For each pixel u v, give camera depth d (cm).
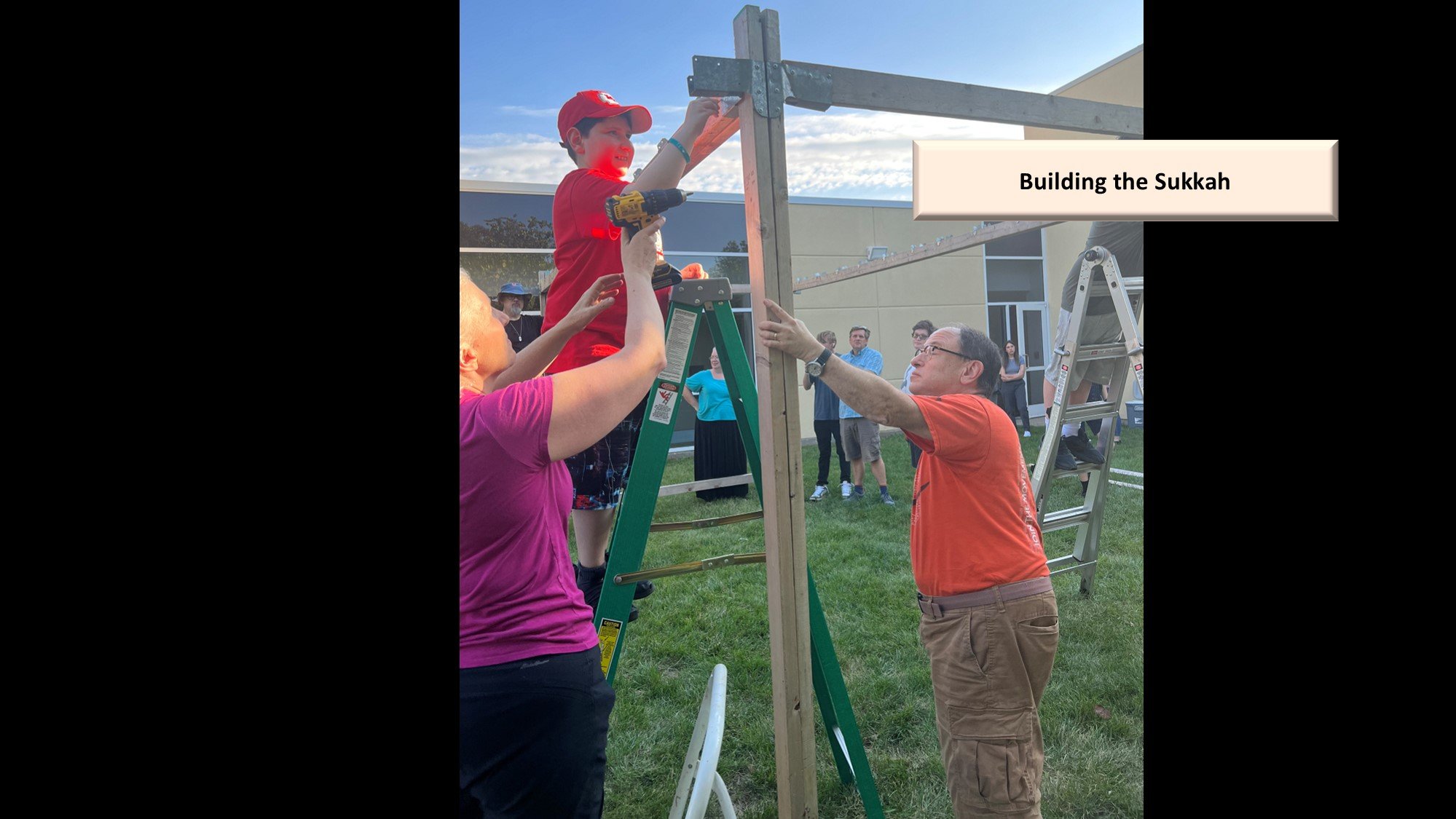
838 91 174
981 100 196
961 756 165
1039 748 167
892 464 754
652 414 188
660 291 216
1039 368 1143
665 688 282
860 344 592
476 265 755
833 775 226
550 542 122
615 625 183
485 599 115
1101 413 355
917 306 1055
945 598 169
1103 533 470
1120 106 220
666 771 231
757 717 259
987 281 1107
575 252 239
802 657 173
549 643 116
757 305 168
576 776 117
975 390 190
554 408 114
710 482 201
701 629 339
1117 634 315
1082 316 334
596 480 253
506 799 116
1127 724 246
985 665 164
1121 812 206
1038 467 346
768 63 164
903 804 212
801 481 172
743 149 166
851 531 502
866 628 335
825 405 606
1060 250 1125
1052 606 167
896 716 257
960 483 167
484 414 114
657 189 192
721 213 985
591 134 240
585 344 238
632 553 185
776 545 170
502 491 114
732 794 220
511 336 535
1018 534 168
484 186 785
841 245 1019
